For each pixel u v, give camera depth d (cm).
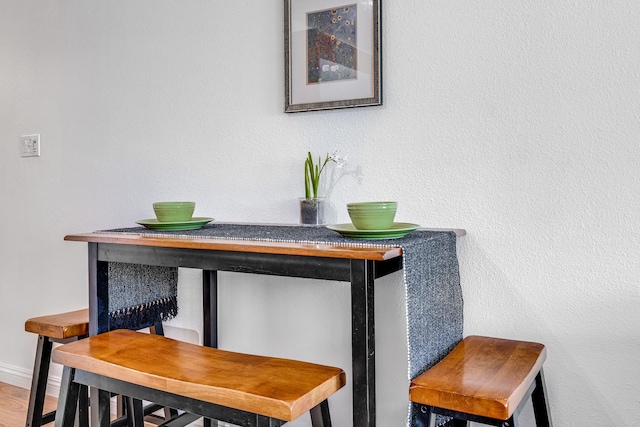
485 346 133
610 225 132
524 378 108
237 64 183
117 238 141
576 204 136
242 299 187
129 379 119
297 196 174
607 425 135
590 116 133
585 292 136
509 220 144
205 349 135
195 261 134
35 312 239
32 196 237
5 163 244
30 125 235
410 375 110
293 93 171
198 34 191
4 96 242
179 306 199
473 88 147
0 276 250
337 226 137
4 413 213
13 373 246
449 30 149
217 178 189
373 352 114
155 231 155
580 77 134
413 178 156
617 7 130
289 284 178
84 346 136
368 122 161
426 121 153
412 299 112
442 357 129
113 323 161
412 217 156
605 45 131
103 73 213
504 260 145
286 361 125
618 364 133
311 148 171
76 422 161
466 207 149
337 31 163
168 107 198
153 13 200
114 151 212
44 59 229
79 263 225
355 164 164
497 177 145
